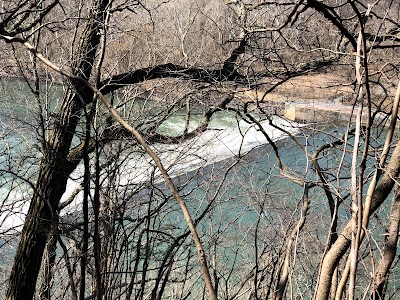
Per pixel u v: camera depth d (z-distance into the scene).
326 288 2.42
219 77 5.68
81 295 2.96
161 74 6.31
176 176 4.85
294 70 5.21
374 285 2.51
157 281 3.41
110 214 3.60
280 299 2.77
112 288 3.31
